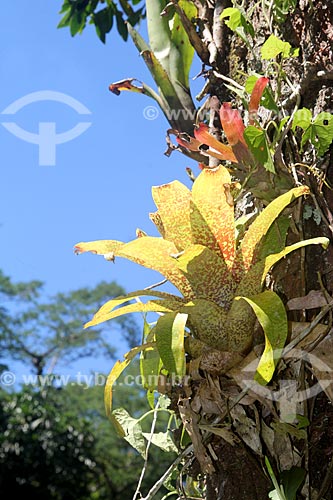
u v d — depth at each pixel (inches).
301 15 75.9
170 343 65.5
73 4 175.2
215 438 72.6
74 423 667.4
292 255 72.5
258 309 65.0
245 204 77.2
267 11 78.7
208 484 74.2
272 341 63.6
